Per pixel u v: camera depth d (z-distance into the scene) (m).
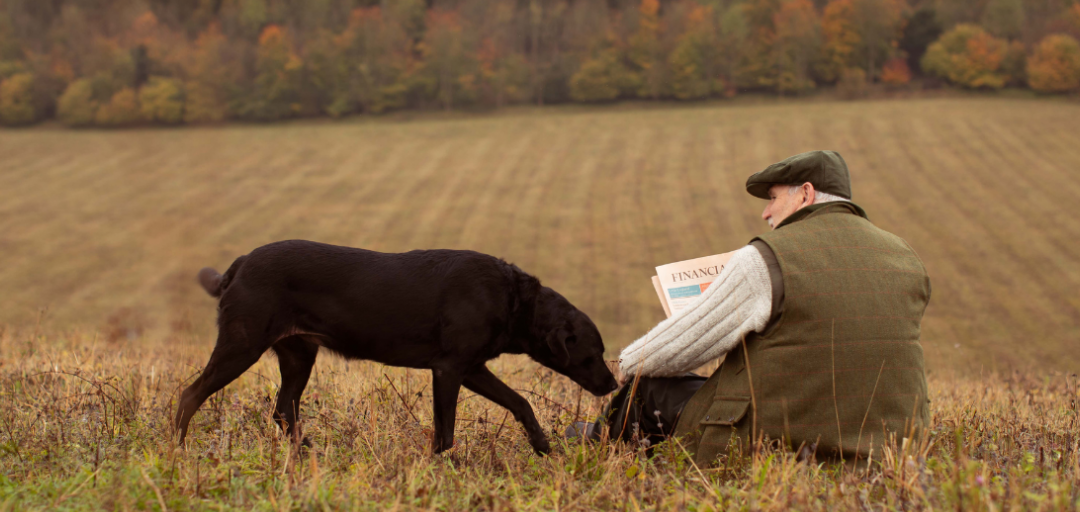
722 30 88.00
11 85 73.38
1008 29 83.56
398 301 3.46
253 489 2.58
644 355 3.15
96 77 73.81
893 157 57.19
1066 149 55.91
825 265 2.81
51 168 61.75
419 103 88.81
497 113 85.75
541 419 4.02
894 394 2.78
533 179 58.06
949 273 34.09
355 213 51.34
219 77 79.31
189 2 82.56
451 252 3.62
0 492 2.58
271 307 3.42
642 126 74.62
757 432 2.85
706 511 2.42
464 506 2.58
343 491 2.57
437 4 96.31
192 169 63.09
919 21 85.19
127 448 3.20
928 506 2.31
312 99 86.12
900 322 2.82
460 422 3.86
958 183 50.03
